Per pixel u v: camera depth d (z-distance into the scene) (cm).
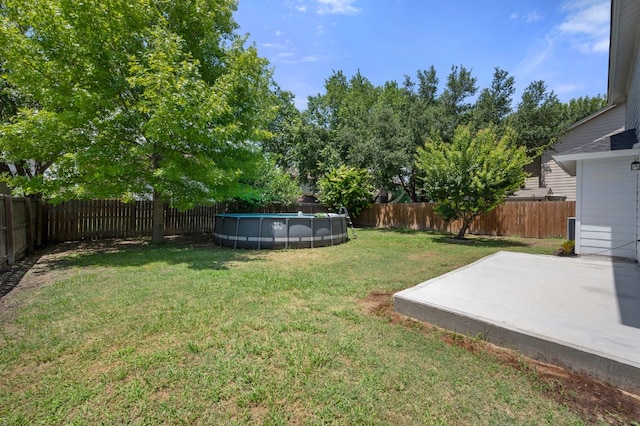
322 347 260
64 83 616
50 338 272
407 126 1588
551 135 1551
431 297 349
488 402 193
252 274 512
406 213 1533
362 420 177
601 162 655
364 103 1938
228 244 832
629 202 625
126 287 428
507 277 455
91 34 618
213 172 690
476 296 355
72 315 324
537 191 1603
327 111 1959
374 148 1467
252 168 854
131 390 201
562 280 436
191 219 1129
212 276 494
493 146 978
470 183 951
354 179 1543
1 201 529
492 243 970
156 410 184
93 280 462
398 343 270
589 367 221
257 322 311
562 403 193
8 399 192
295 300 384
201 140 668
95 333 283
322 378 216
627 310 309
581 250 676
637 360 209
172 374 219
